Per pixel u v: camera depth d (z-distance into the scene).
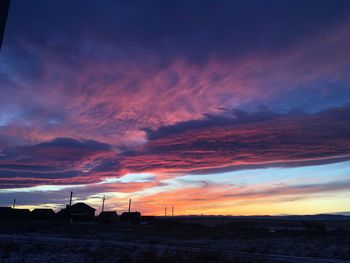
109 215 115.00
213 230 98.50
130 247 33.00
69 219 107.31
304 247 40.88
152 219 128.00
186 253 24.61
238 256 24.05
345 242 52.53
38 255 25.53
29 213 118.94
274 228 109.31
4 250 27.72
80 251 28.17
